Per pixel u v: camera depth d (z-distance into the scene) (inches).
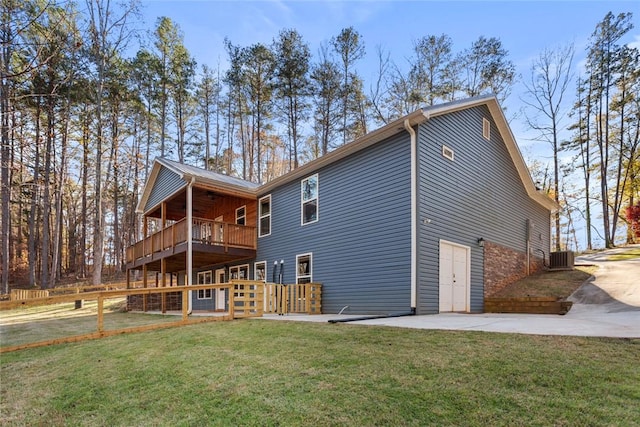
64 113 671.8
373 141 382.3
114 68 887.1
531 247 572.4
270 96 988.6
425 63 957.2
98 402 145.5
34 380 184.4
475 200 435.8
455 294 380.2
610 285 412.8
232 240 528.7
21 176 691.4
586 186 1007.0
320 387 131.2
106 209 1348.4
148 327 302.7
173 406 132.6
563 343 159.3
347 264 401.1
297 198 487.2
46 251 915.4
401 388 123.2
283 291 394.9
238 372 157.6
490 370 132.5
